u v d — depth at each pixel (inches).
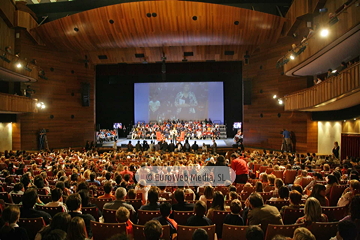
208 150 862.5
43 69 824.9
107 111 1298.0
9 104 607.8
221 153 872.3
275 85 784.3
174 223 159.5
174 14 672.4
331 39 402.6
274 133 787.4
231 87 1204.5
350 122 571.2
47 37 783.1
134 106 1243.8
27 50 784.3
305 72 645.3
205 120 1175.6
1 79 727.1
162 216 159.8
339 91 393.7
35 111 741.9
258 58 839.7
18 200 224.8
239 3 778.8
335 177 243.6
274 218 157.2
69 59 890.7
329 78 430.9
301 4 630.5
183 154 614.2
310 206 148.5
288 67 621.6
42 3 844.6
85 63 930.1
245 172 315.3
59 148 861.2
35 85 807.1
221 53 874.1
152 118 1229.7
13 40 764.6
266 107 813.9
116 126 1219.2
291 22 681.6
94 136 958.4
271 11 772.0
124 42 781.9
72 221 116.7
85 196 183.6
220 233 175.3
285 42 749.9
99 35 749.3
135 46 813.9
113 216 177.3
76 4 832.9
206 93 1209.4
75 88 908.0
